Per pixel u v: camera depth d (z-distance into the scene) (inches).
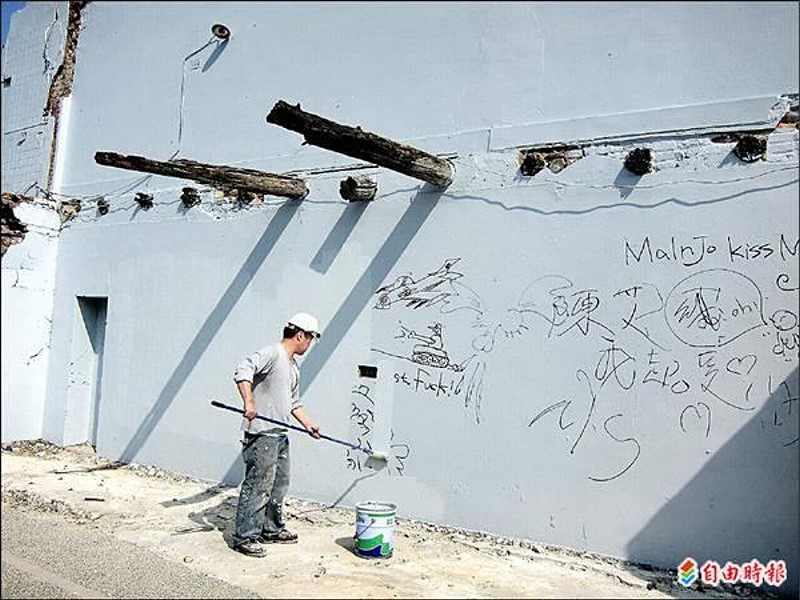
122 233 358.0
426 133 266.8
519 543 233.1
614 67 233.6
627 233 225.8
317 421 277.9
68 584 186.4
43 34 418.0
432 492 251.1
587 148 234.4
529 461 234.4
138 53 370.3
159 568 200.5
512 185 245.6
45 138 404.5
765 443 203.0
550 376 233.5
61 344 380.8
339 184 283.9
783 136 207.6
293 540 229.1
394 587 192.5
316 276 285.9
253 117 317.4
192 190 329.7
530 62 248.1
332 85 293.4
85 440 380.8
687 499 211.0
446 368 252.4
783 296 204.4
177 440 322.0
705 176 216.4
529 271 240.1
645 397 218.8
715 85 218.4
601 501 222.5
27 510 259.4
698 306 214.2
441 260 256.8
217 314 315.3
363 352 270.4
